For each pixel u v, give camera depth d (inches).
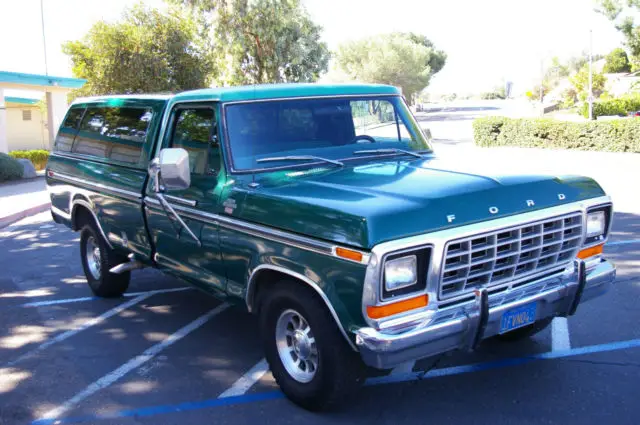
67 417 170.4
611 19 1221.1
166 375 194.7
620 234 349.7
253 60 984.3
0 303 274.1
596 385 176.1
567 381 179.3
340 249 141.6
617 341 206.2
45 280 310.2
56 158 281.1
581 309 237.1
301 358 165.5
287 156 185.5
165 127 207.5
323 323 152.6
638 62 1341.0
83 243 274.4
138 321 244.5
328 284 146.2
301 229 151.9
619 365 188.1
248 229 167.6
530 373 185.5
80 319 248.8
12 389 188.4
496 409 165.0
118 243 238.4
